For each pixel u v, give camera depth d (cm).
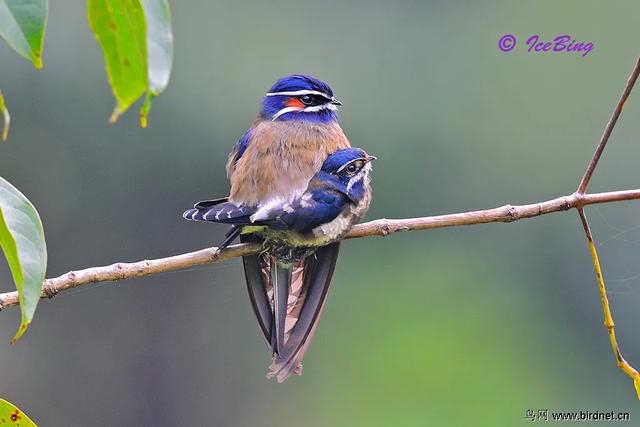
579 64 1688
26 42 370
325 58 1650
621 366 600
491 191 1664
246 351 1611
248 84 1614
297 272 670
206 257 625
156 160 1527
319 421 1659
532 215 629
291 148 666
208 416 1592
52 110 1478
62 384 1526
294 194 636
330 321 1753
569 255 1633
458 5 1686
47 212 1481
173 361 1580
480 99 1678
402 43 1666
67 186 1488
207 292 1598
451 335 1692
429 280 1742
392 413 1670
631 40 1675
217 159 1568
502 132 1662
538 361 1645
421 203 1656
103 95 1488
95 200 1494
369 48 1664
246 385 1616
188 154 1555
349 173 652
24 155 1473
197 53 1605
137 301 1560
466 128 1669
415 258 1742
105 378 1544
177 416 1582
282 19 1641
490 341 1675
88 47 1483
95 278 579
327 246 670
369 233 649
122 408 1548
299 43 1631
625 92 607
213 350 1596
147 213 1525
